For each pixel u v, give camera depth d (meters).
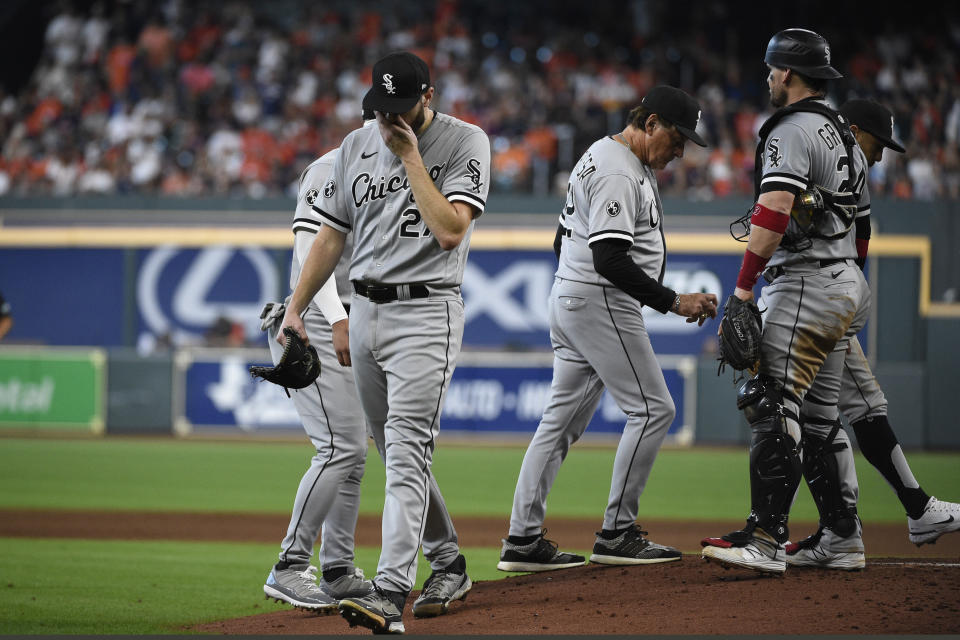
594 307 17.09
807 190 15.10
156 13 76.31
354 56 72.38
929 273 53.62
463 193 13.62
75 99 70.38
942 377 52.22
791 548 16.64
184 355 54.72
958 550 23.88
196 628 15.73
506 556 18.02
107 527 28.14
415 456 13.81
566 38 73.75
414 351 13.74
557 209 56.75
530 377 52.84
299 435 54.31
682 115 16.66
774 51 15.68
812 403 16.23
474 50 73.62
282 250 58.09
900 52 70.88
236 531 27.73
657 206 17.42
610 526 17.67
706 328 54.78
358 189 14.02
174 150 65.81
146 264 58.91
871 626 13.06
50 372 55.16
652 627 13.35
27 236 59.31
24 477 38.94
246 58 72.38
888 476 17.25
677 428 51.69
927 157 63.03
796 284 15.40
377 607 13.15
